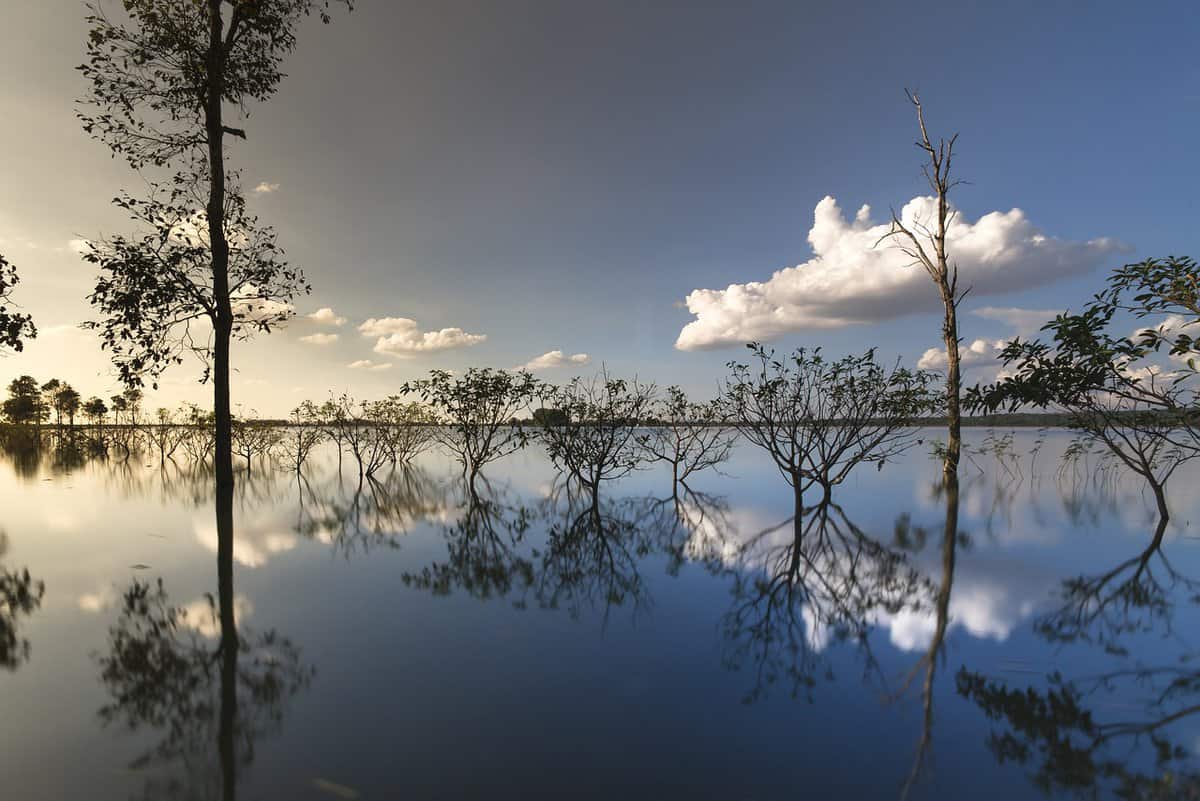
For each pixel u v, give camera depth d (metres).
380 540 7.58
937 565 6.15
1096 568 5.95
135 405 32.59
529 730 2.74
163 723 2.79
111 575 5.70
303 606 4.75
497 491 13.23
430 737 2.67
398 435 19.48
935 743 2.64
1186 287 5.10
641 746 2.60
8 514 9.47
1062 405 7.02
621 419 11.65
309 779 2.33
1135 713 2.93
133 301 9.25
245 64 10.88
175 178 10.51
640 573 5.93
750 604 4.88
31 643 3.87
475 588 5.34
